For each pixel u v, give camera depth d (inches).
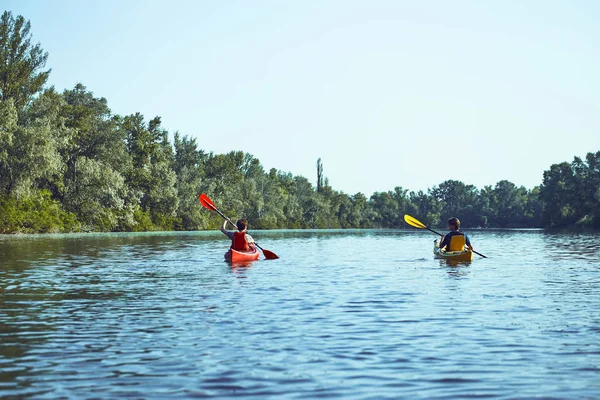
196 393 176.4
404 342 244.4
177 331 266.7
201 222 3223.4
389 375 196.2
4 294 393.4
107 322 288.8
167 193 2896.2
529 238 1748.3
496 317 302.8
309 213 4847.4
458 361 214.1
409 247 1146.0
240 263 660.7
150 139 3061.0
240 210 3772.1
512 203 6535.4
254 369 202.7
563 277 505.4
